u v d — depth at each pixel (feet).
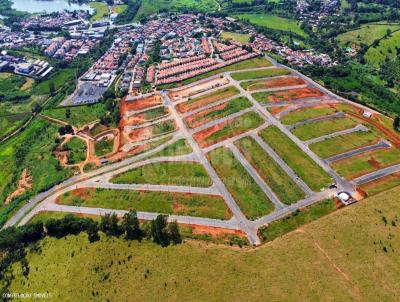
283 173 632.38
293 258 467.93
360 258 465.88
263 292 427.74
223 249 489.26
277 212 560.20
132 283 452.35
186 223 549.13
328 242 488.85
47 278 474.49
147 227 517.96
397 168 632.79
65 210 595.88
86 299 442.50
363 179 610.65
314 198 579.89
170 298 430.61
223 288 435.53
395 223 515.50
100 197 615.16
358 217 526.57
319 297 419.95
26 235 533.55
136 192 617.21
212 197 594.65
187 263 469.98
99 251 498.28
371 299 418.51
